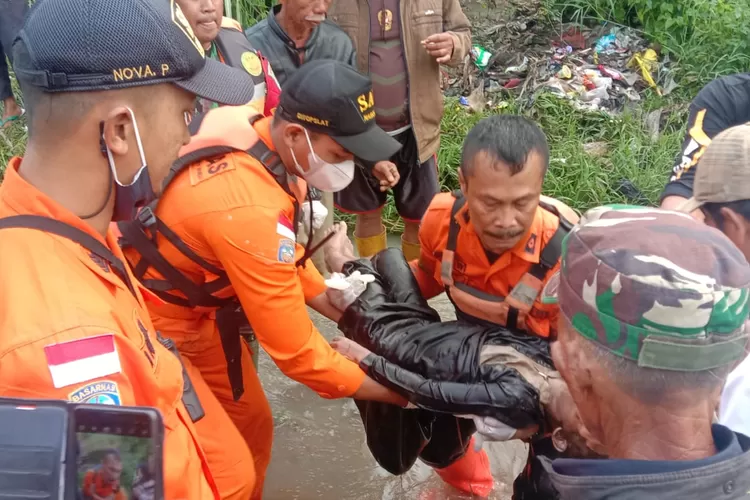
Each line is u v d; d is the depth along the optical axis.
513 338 1.88
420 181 3.61
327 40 3.18
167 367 1.42
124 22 1.15
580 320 1.05
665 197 2.40
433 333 1.92
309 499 2.62
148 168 1.26
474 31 6.11
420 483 2.68
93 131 1.18
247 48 2.74
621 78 5.58
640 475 0.99
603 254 1.02
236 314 2.06
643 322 0.97
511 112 5.24
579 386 1.10
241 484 2.02
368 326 2.01
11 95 4.16
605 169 4.75
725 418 1.35
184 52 1.23
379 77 3.41
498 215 1.86
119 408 0.84
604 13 6.12
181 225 1.84
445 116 5.06
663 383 0.99
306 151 1.82
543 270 1.98
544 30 6.07
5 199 1.22
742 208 1.51
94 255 1.25
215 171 1.81
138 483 0.86
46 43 1.12
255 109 2.04
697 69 5.51
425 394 1.78
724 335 0.97
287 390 3.15
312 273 2.19
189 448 1.44
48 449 0.83
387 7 3.37
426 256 2.27
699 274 0.96
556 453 1.54
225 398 2.22
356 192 3.58
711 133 2.38
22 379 1.06
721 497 0.98
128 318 1.29
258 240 1.78
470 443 2.41
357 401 2.22
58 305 1.11
